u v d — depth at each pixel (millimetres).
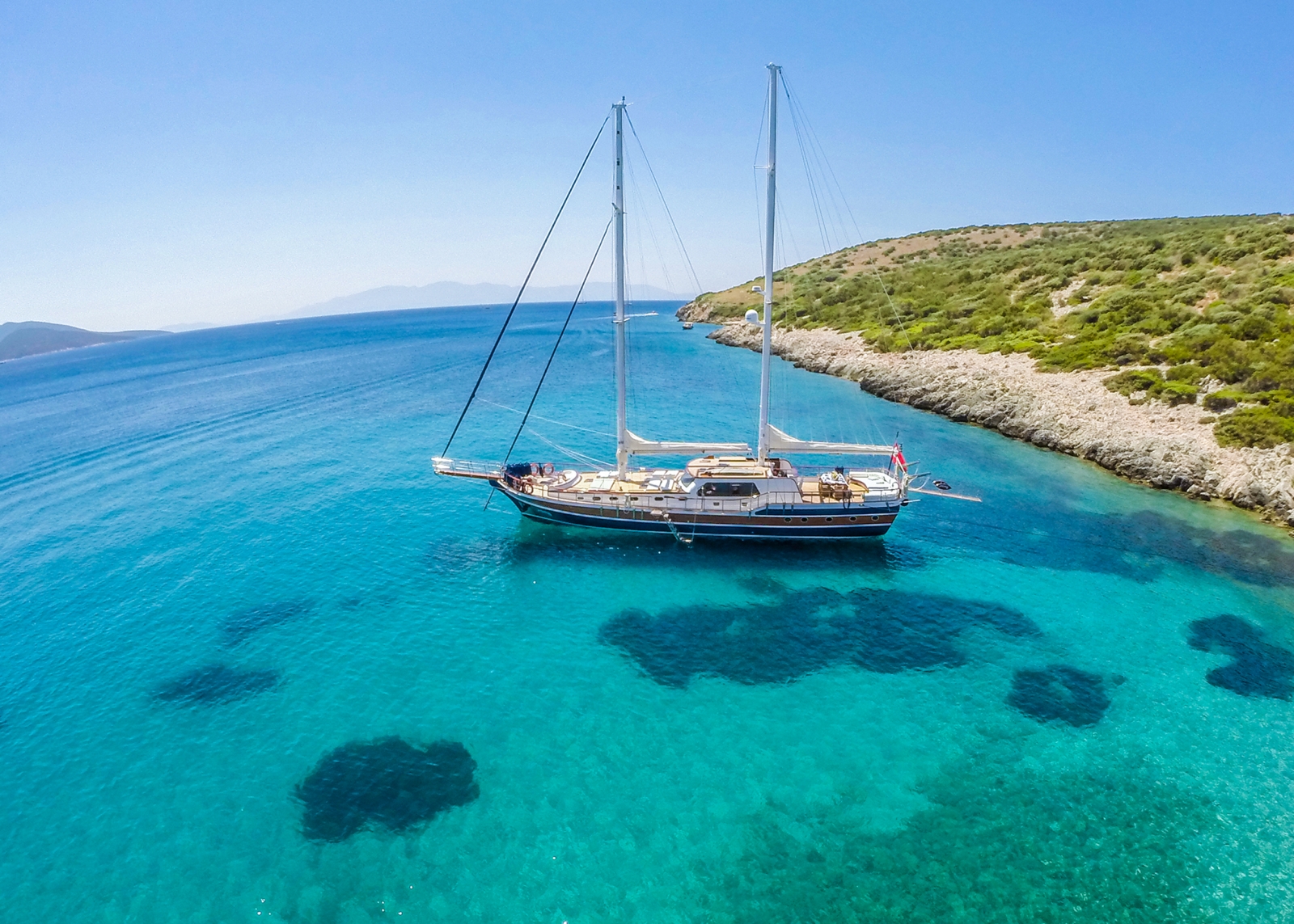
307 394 74938
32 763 18797
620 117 28922
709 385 72312
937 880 15117
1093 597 27047
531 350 113688
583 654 23688
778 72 27938
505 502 37688
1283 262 61125
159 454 49812
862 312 93875
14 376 154000
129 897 14945
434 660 23375
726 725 20125
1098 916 14227
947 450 46688
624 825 16688
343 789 17781
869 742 19391
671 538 32625
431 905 14664
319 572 29734
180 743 19547
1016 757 18781
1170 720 20109
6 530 35281
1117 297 65188
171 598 27578
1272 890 14742
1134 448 40875
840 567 29875
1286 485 34062
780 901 14680
